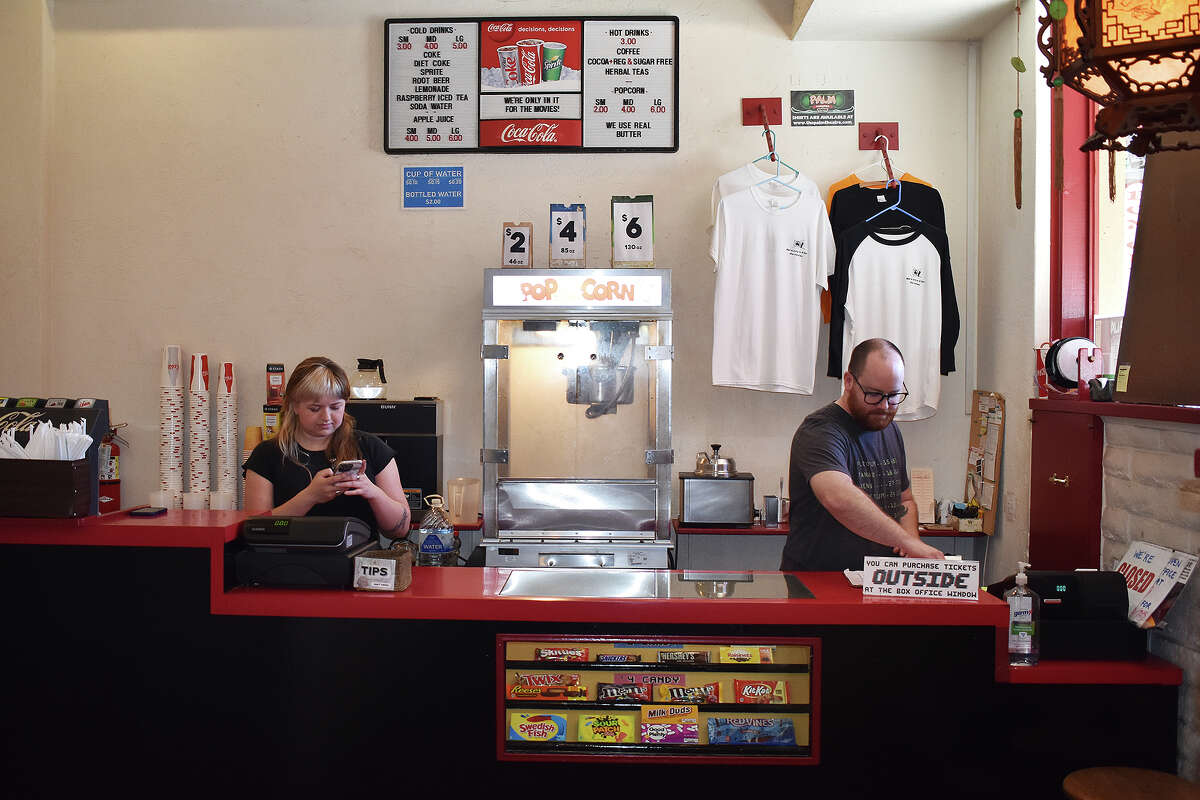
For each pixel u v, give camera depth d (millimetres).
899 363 2451
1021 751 2021
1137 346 2314
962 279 3910
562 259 3568
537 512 3418
